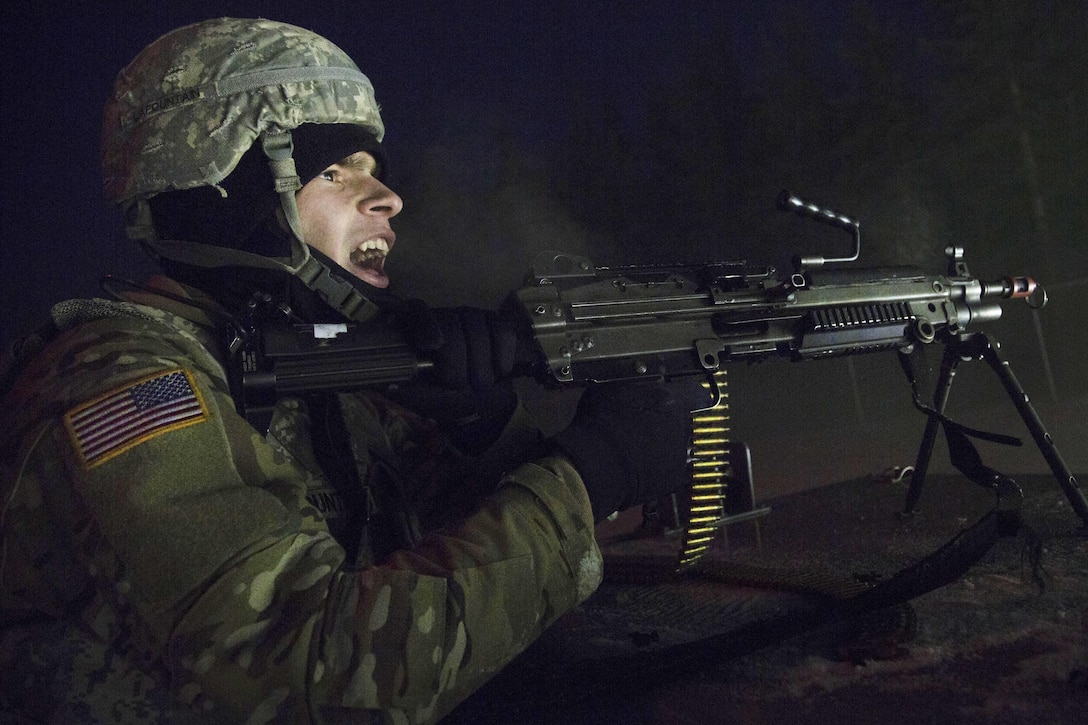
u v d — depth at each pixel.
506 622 1.25
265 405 1.45
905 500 3.42
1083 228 16.09
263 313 1.50
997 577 2.14
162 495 1.14
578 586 1.35
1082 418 6.54
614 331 1.94
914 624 1.82
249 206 1.52
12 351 1.40
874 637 1.78
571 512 1.37
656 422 1.54
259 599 1.14
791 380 12.77
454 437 1.76
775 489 6.45
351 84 1.62
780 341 2.20
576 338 1.90
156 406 1.19
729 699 1.63
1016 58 16.39
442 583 1.22
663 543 3.32
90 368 1.24
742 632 1.65
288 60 1.54
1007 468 4.80
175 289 1.48
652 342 1.99
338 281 1.57
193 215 1.53
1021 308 9.91
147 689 1.22
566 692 1.66
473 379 1.59
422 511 1.86
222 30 1.55
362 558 1.57
